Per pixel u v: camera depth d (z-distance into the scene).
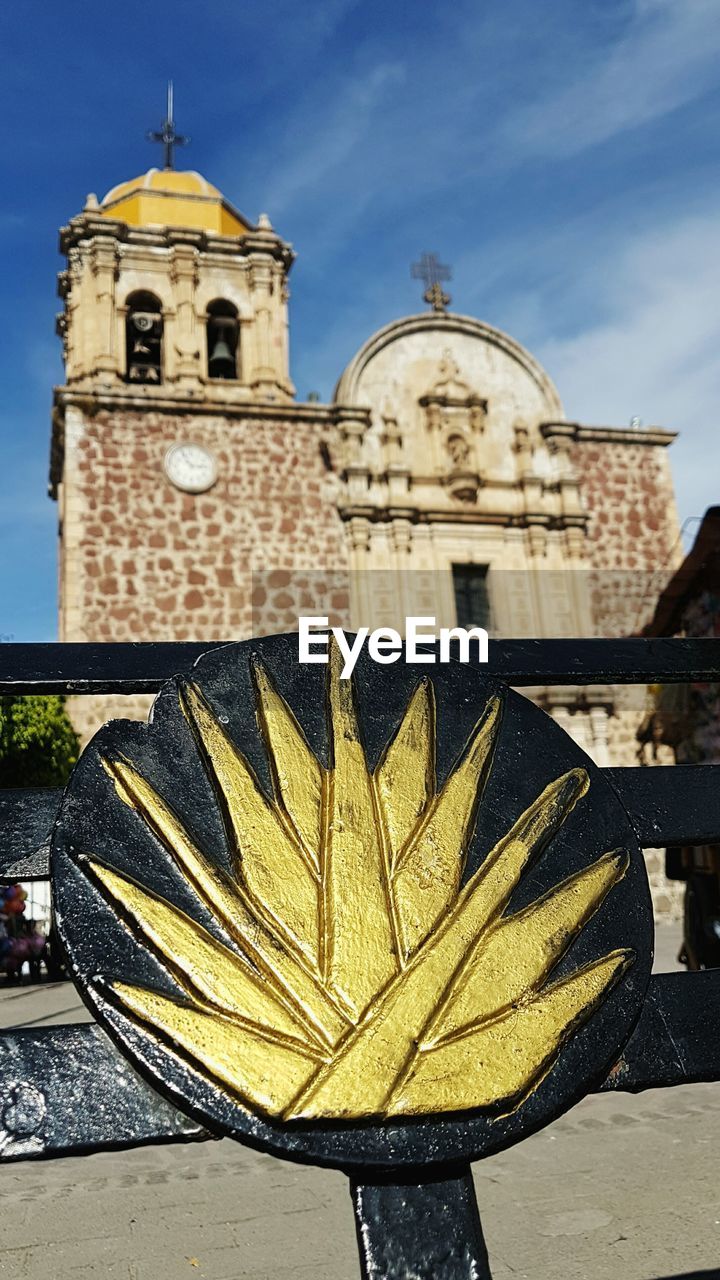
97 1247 3.87
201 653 1.55
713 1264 3.39
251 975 1.24
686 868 10.52
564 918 1.35
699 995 1.37
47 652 1.48
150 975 1.21
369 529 20.42
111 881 1.25
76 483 19.11
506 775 1.50
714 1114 5.98
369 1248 1.09
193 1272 3.54
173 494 19.58
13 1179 5.00
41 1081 1.15
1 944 14.73
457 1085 1.17
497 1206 4.26
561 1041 1.24
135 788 1.35
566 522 21.34
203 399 20.00
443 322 22.11
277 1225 4.13
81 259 20.94
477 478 21.05
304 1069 1.16
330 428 20.88
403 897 1.34
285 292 22.27
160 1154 5.52
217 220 22.41
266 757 1.44
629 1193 4.38
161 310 21.00
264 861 1.33
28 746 16.09
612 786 1.51
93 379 20.05
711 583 15.34
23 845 1.33
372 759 1.48
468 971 1.29
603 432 22.28
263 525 19.94
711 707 17.69
